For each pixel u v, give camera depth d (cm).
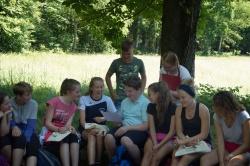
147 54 4562
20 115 584
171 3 847
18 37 3481
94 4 1072
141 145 585
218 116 538
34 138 558
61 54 3478
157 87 572
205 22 1084
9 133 546
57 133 570
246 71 2659
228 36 6156
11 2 3334
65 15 4184
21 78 1271
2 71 1466
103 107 623
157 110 576
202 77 2122
